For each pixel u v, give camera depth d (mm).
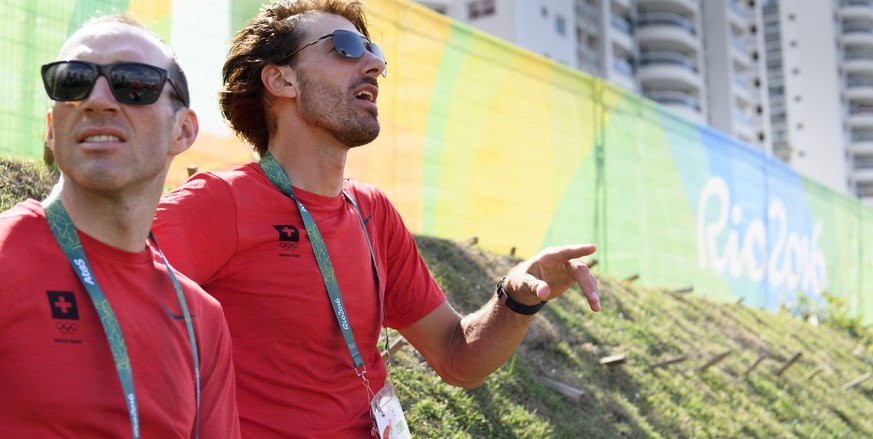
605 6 50906
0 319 1546
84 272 1658
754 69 75938
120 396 1646
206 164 5148
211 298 2010
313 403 2354
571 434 4867
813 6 76312
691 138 10445
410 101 6633
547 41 42906
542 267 2615
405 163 6555
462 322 2859
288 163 2562
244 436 2291
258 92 2666
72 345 1610
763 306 11805
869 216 16172
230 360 2018
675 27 57594
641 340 6930
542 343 5793
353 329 2490
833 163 74812
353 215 2611
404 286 2857
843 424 7820
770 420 6816
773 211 12383
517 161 7637
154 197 1783
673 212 9898
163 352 1760
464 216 7066
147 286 1788
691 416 6102
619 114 9102
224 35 5340
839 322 12703
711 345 7910
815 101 75688
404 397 4230
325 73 2561
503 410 4688
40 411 1558
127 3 4820
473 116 7230
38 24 4438
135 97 1706
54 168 4172
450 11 42000
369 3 6305
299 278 2383
